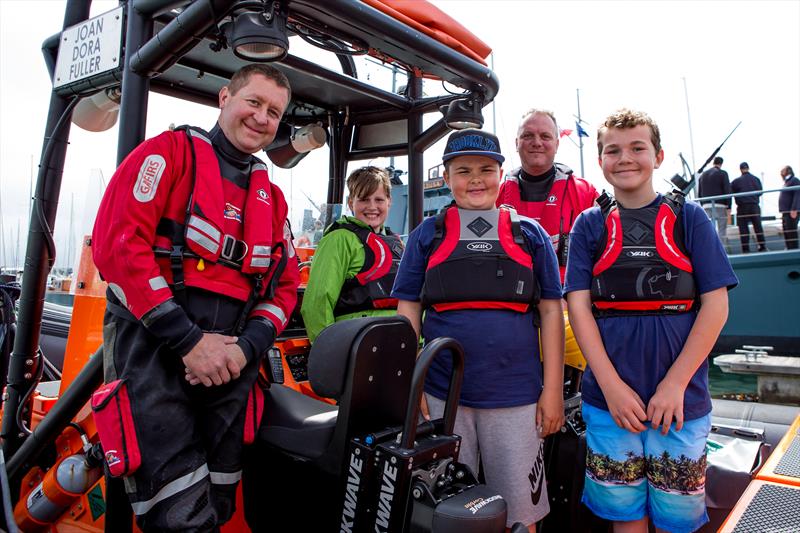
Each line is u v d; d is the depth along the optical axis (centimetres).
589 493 164
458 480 128
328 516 130
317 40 190
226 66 223
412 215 275
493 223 170
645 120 161
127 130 158
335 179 296
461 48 197
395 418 137
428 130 265
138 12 162
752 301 916
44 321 338
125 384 133
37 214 197
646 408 153
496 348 164
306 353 234
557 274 176
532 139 248
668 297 153
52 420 176
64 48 192
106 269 129
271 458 146
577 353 210
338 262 227
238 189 148
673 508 151
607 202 167
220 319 141
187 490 132
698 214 157
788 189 818
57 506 186
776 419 254
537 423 169
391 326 133
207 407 142
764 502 101
